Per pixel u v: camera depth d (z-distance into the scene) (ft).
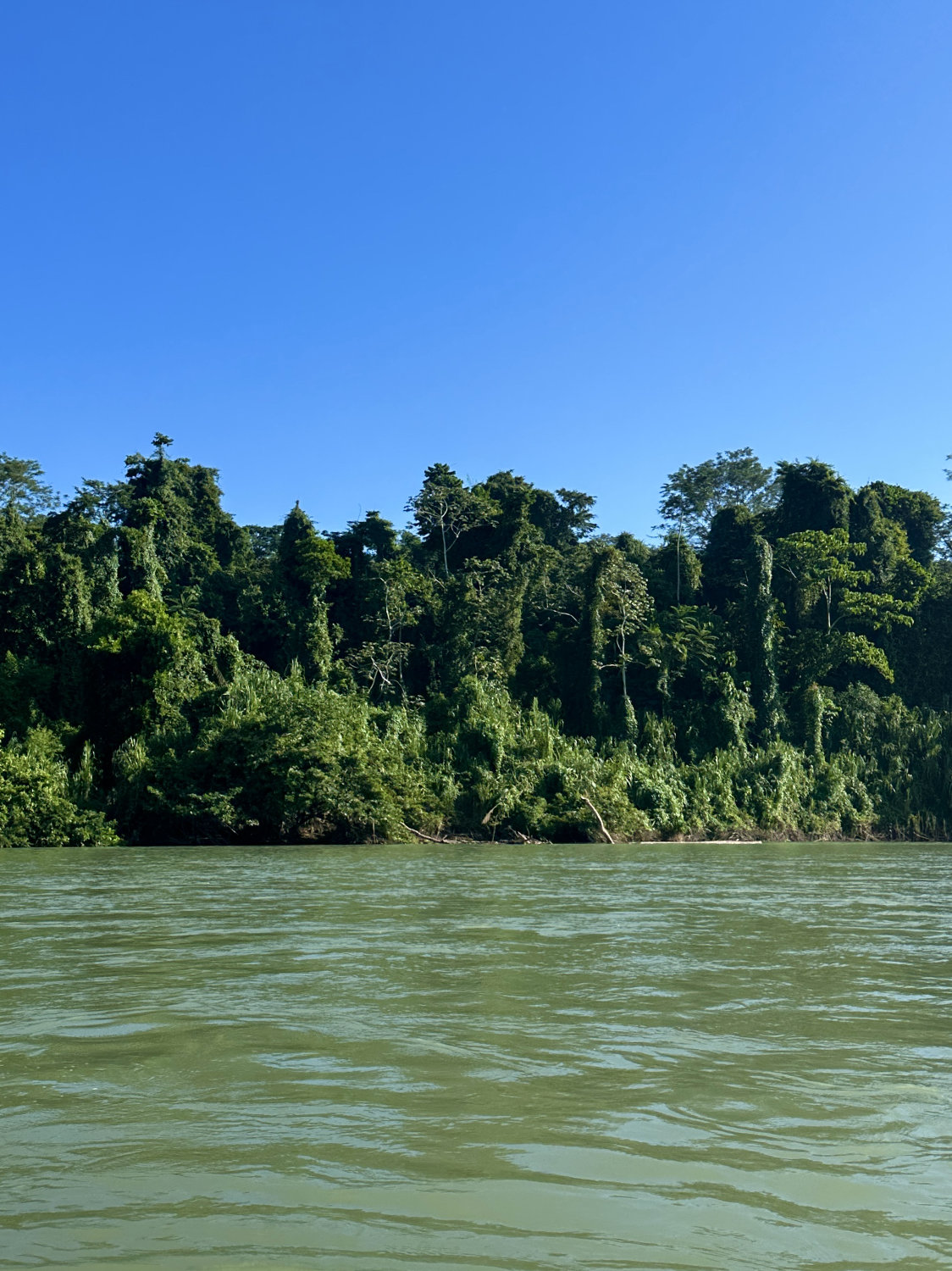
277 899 65.41
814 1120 20.68
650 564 291.99
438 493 269.85
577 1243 14.99
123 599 189.47
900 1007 32.09
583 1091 22.57
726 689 222.89
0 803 141.90
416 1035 27.55
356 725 169.48
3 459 301.22
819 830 195.11
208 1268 14.17
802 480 290.56
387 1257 14.53
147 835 152.15
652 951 43.50
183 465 280.92
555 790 177.47
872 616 260.01
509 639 233.14
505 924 52.70
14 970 37.73
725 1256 14.65
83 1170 17.76
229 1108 21.21
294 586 245.65
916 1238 15.26
